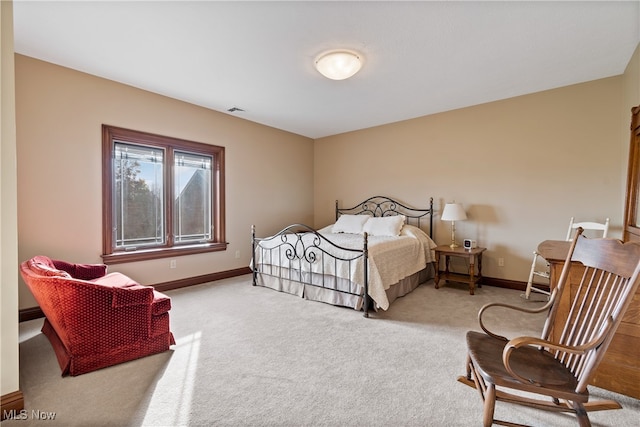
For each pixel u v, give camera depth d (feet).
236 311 9.59
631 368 5.06
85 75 9.81
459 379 5.49
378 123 15.60
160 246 12.07
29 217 8.84
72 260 9.62
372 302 9.67
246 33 7.50
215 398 5.28
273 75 9.91
